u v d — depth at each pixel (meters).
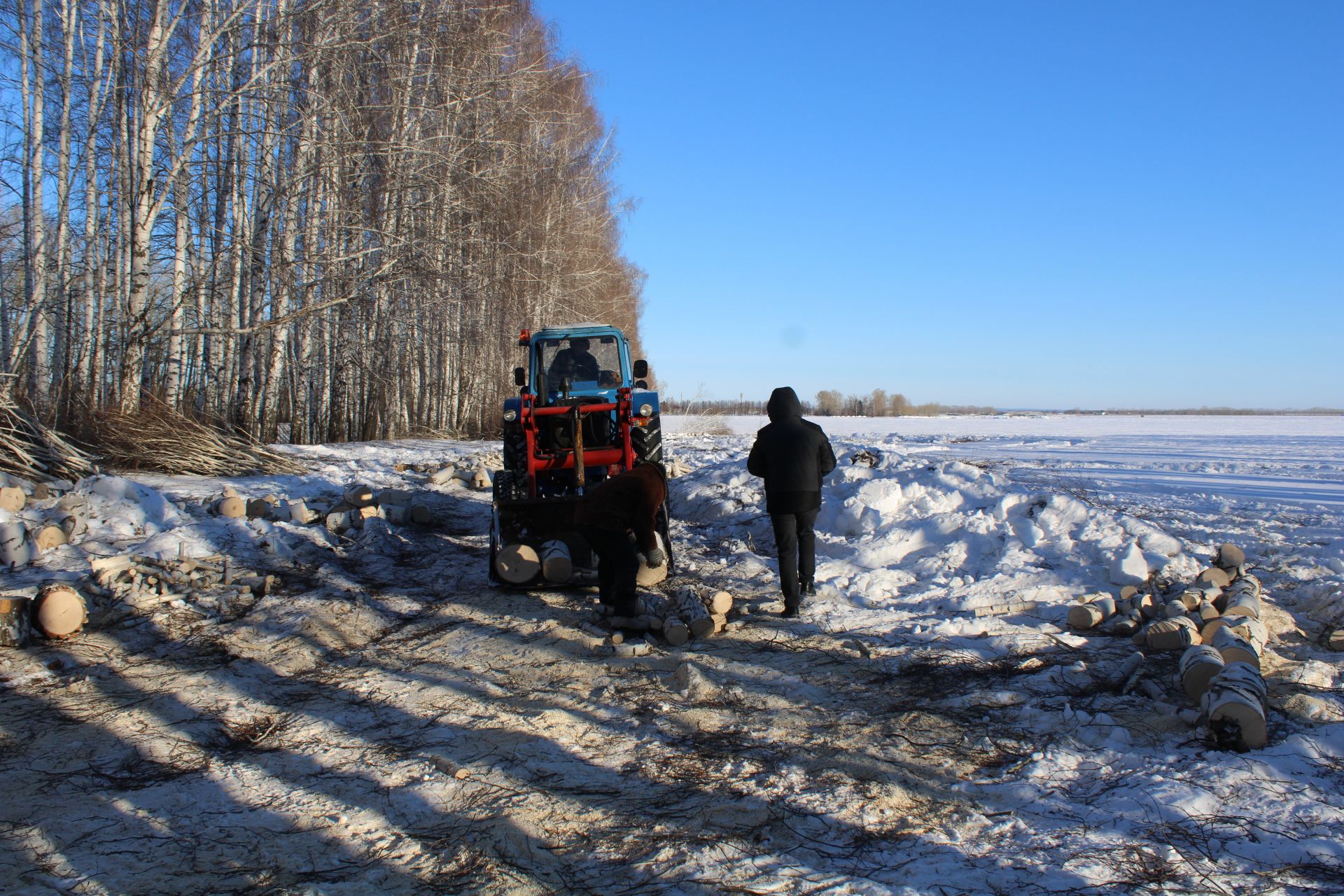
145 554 7.43
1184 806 3.39
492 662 5.70
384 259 16.92
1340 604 6.07
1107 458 20.47
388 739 4.45
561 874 3.14
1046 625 5.95
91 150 14.73
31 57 14.65
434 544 9.55
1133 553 6.68
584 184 30.12
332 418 21.36
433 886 3.08
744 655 5.66
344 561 8.35
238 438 14.32
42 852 3.33
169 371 14.48
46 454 9.62
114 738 4.43
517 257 23.36
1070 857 3.11
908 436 31.62
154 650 5.80
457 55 18.31
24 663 5.42
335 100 15.36
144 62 13.64
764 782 3.84
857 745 4.24
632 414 9.30
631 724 4.59
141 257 13.21
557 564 7.38
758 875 3.07
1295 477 15.58
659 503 6.58
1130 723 4.30
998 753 4.10
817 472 6.71
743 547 9.28
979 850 3.22
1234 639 4.74
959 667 5.26
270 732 4.59
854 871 3.10
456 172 18.11
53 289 14.52
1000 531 7.89
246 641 6.00
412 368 25.72
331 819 3.60
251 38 14.96
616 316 35.81
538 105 24.84
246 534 8.27
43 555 7.33
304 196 16.72
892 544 8.25
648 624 6.25
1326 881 2.88
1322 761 3.74
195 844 3.40
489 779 3.94
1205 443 26.78
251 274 16.30
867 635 6.03
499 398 28.98
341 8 14.59
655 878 3.08
